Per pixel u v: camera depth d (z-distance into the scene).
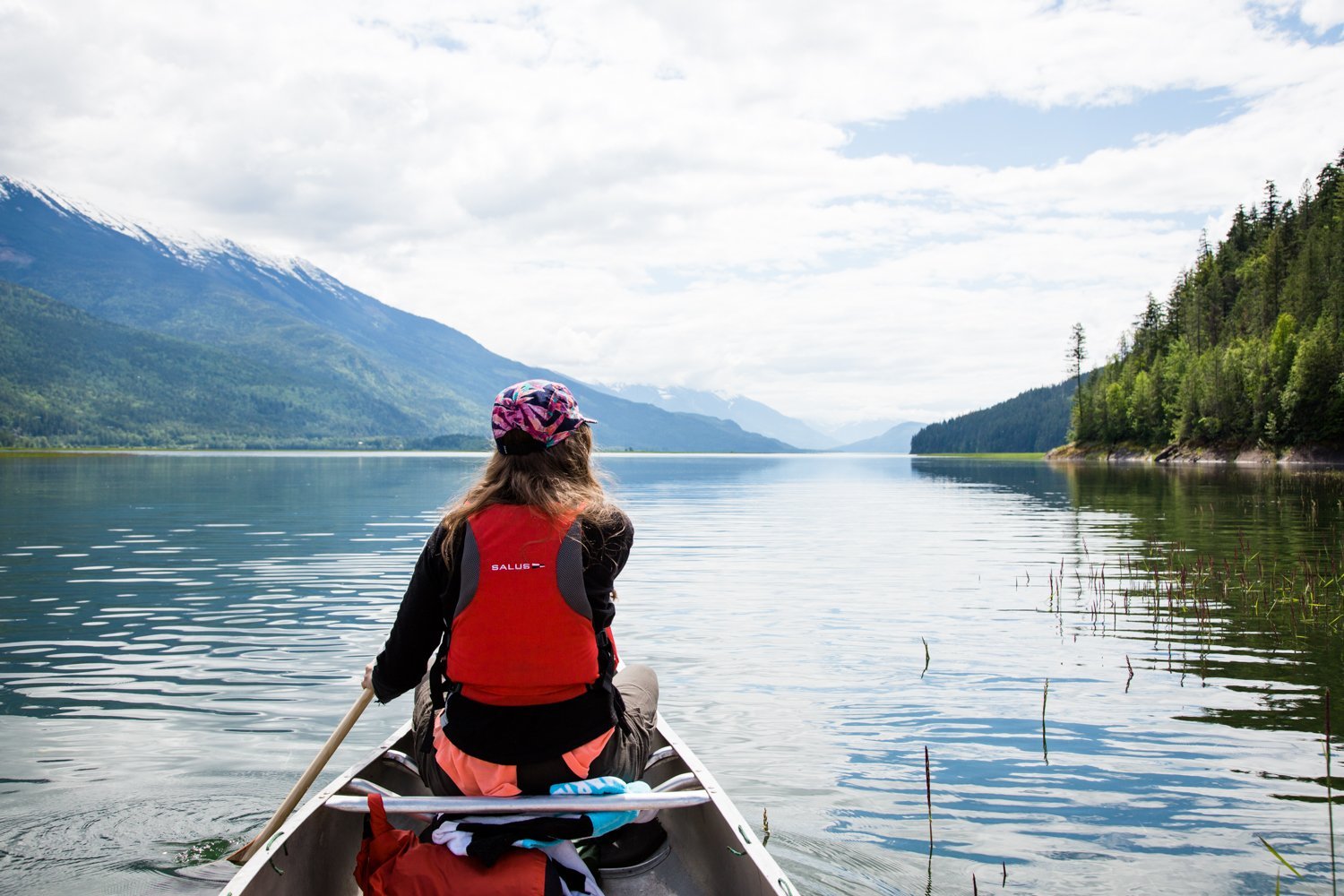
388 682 3.02
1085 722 6.27
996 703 6.75
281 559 14.38
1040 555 15.42
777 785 5.22
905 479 56.97
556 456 2.92
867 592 11.69
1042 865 4.23
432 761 3.02
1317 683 7.16
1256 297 98.94
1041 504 29.80
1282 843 4.43
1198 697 6.81
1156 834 4.54
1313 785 5.13
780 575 13.20
